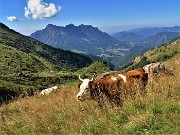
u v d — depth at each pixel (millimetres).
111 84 11750
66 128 10617
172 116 8844
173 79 12914
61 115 12172
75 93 18438
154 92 11148
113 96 11703
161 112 9578
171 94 10922
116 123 9688
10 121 13031
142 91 11461
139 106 10375
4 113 16578
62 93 19891
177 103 9734
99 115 10602
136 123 9016
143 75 12086
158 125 8680
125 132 8867
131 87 11508
